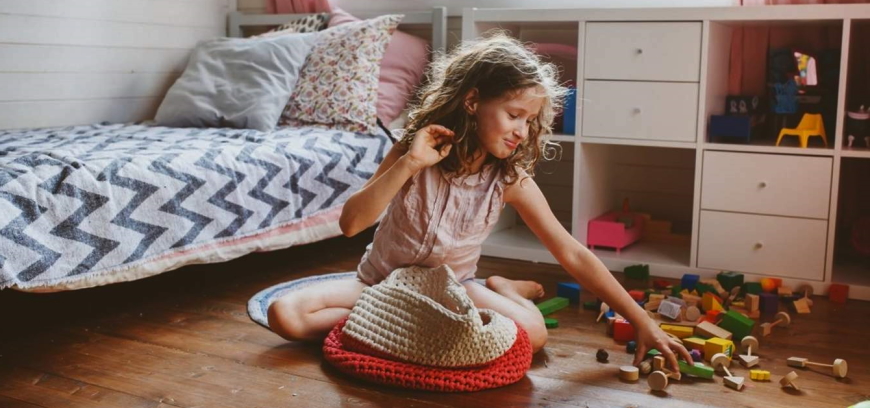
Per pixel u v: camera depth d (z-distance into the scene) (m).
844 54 2.07
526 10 2.41
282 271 2.35
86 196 1.74
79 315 1.93
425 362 1.51
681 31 2.23
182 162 1.95
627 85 2.32
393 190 1.52
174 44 3.09
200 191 1.96
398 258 1.71
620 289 1.64
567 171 2.93
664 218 2.81
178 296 2.08
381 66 2.78
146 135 2.38
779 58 2.46
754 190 2.21
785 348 1.75
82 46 2.74
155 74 3.02
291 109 2.69
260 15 3.21
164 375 1.57
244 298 2.08
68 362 1.63
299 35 2.79
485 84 1.52
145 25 2.96
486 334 1.50
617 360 1.67
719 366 1.59
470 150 1.60
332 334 1.66
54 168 1.74
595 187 2.59
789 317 1.96
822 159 2.12
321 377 1.55
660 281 2.22
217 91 2.69
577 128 2.41
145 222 1.85
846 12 2.05
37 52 2.60
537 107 1.54
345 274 2.26
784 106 2.35
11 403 1.44
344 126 2.56
